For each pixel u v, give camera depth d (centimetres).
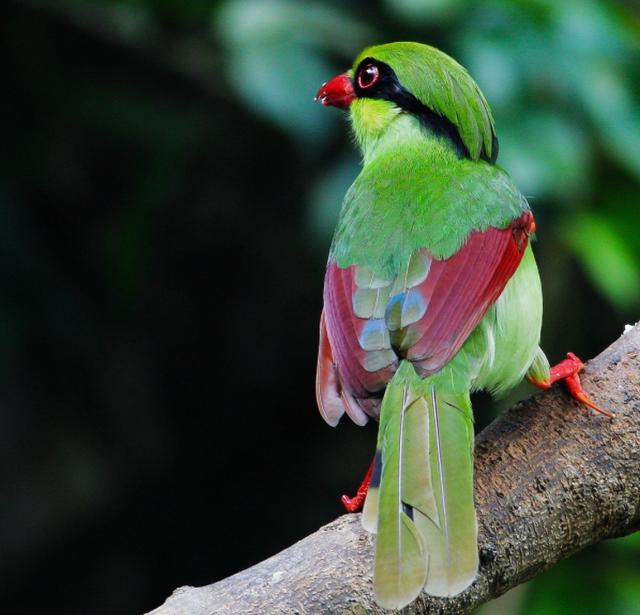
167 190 1424
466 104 785
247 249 1553
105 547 1538
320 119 1108
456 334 635
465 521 550
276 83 1094
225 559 1574
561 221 1088
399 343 630
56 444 1482
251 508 1588
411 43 861
